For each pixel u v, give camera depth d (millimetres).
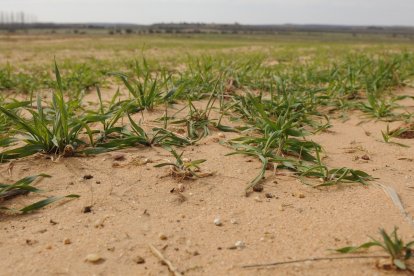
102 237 518
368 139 923
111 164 724
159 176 682
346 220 553
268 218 563
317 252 482
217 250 491
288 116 1022
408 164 768
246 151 773
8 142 753
